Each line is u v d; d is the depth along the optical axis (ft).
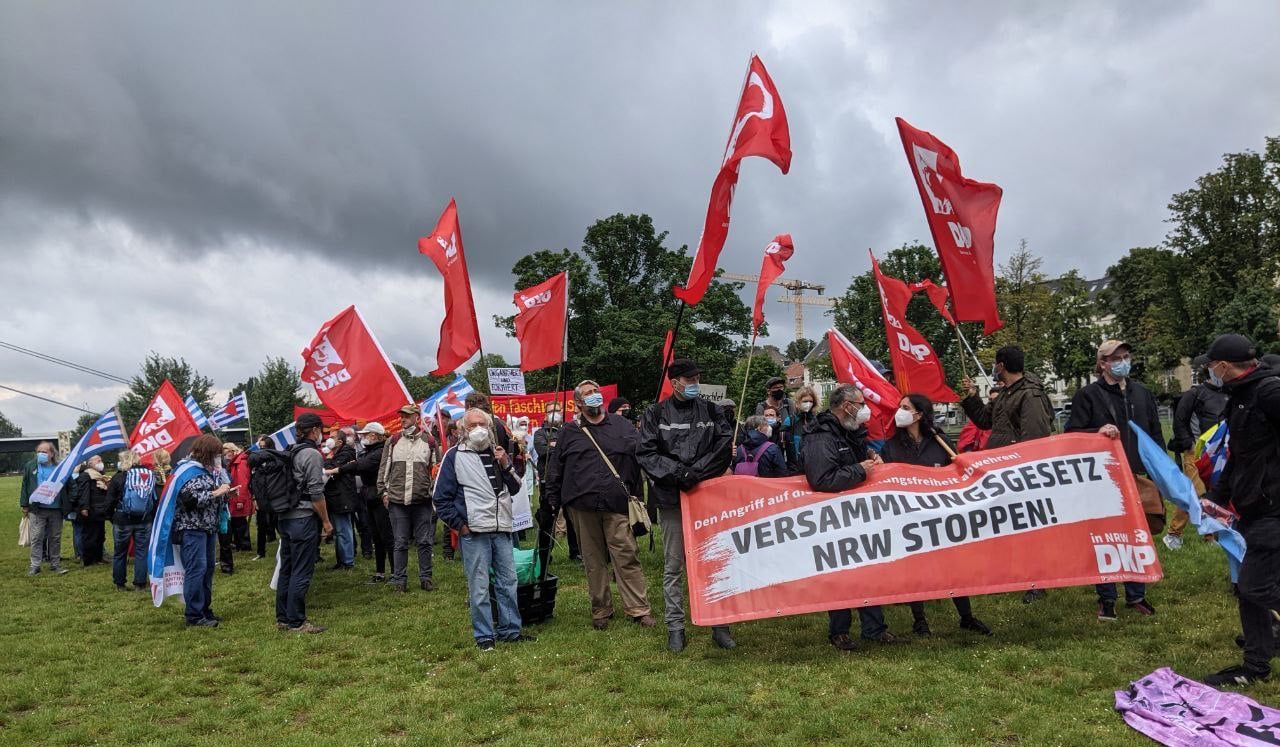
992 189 26.09
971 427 29.58
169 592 25.71
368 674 19.61
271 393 148.36
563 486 23.00
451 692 17.90
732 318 163.32
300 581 24.59
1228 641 18.40
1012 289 136.26
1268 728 12.96
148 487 35.42
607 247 164.66
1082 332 166.40
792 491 19.97
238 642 23.26
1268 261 154.51
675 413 20.67
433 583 31.04
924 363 30.63
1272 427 15.37
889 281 30.76
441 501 21.17
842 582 19.08
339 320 34.17
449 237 30.25
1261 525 15.40
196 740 15.70
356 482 37.42
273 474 24.68
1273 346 118.32
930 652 18.75
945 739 13.91
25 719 17.31
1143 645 18.37
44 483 39.58
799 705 15.81
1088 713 14.67
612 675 18.37
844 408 20.31
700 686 17.24
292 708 17.43
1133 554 19.07
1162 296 176.55
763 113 23.27
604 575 23.16
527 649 20.92
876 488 19.80
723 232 23.67
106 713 17.65
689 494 20.22
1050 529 19.22
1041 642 18.93
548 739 14.79
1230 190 160.86
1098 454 19.85
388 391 33.86
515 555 23.67
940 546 19.17
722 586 19.53
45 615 29.07
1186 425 29.17
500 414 58.13
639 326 151.23
